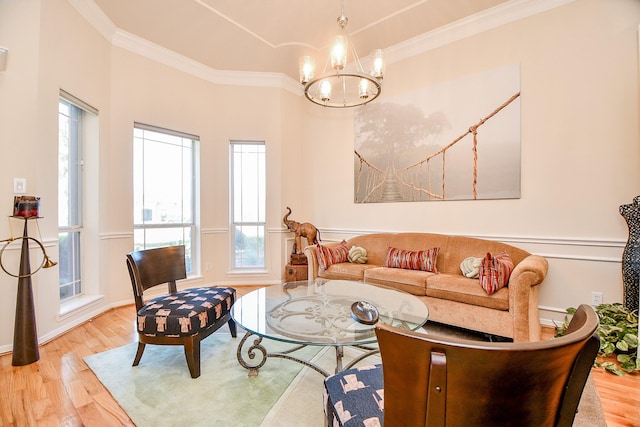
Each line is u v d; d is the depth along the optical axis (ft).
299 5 9.20
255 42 11.23
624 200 7.72
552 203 8.63
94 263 9.86
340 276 10.49
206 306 6.58
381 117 12.07
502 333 7.17
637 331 6.23
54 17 8.03
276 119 13.85
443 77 10.50
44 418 4.84
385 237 11.38
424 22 10.00
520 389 2.12
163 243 12.21
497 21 9.43
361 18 9.80
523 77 9.03
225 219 13.66
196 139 12.93
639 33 6.97
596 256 8.02
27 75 7.39
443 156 10.50
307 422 4.76
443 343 2.03
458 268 9.40
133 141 11.06
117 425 4.70
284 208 14.02
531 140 8.93
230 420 4.81
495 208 9.53
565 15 8.41
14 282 7.05
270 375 6.16
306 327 5.53
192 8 9.36
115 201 10.51
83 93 9.17
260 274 13.88
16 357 6.45
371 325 5.43
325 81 8.16
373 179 12.39
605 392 5.27
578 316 2.71
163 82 11.83
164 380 5.96
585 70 8.18
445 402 2.17
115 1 9.01
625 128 7.71
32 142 7.40
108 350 7.26
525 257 8.54
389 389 2.40
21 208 6.46
